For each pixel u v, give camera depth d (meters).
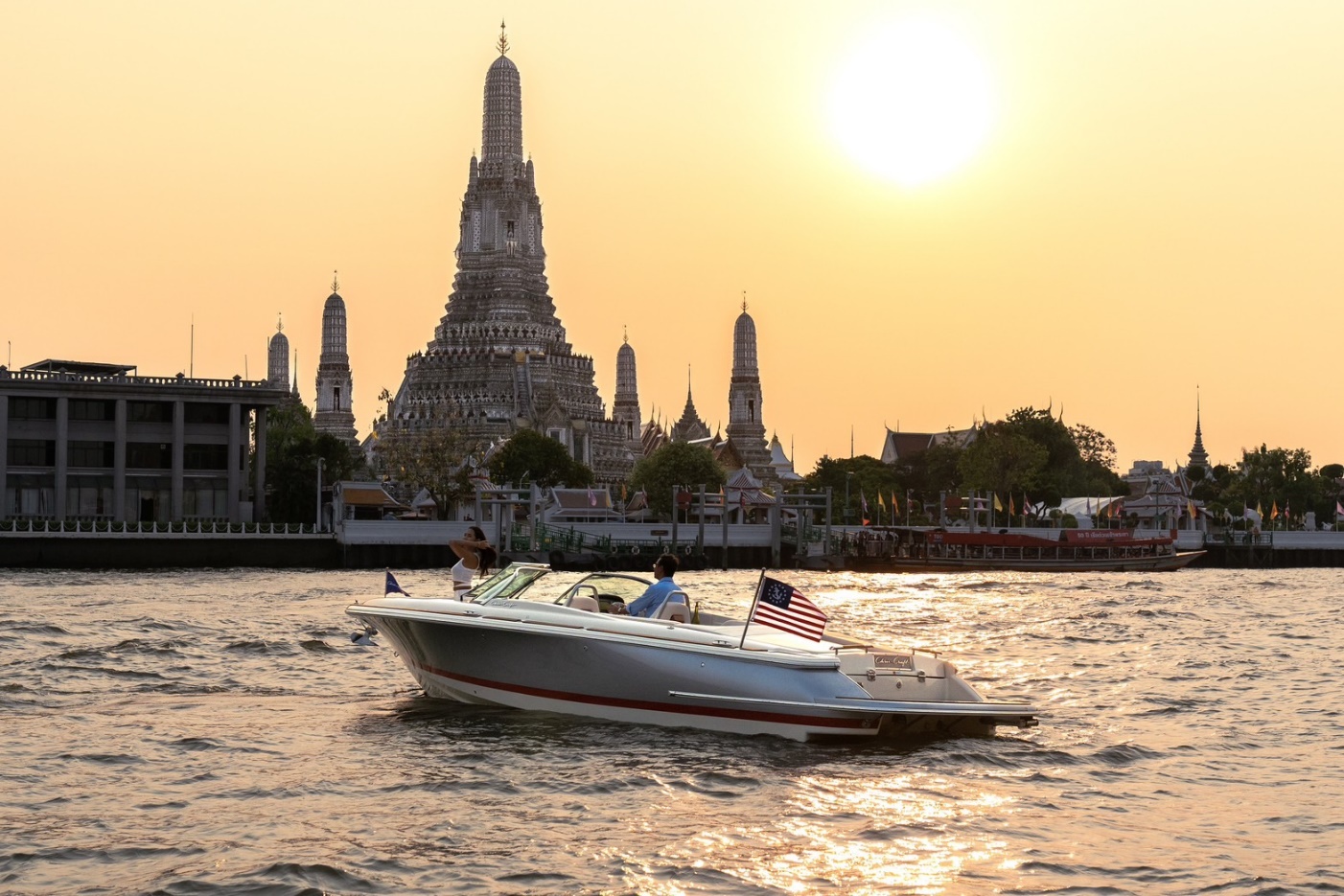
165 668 38.62
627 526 139.25
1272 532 160.12
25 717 30.44
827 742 28.03
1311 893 19.11
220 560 124.94
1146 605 75.56
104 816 22.19
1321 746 29.11
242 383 140.00
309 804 23.03
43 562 120.19
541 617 30.00
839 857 20.55
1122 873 19.94
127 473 137.62
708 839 21.28
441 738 28.22
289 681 36.06
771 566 139.75
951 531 148.62
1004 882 19.53
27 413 134.38
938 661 29.81
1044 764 26.94
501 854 20.38
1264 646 49.44
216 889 18.69
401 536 127.38
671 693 28.78
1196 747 28.84
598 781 24.80
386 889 18.78
